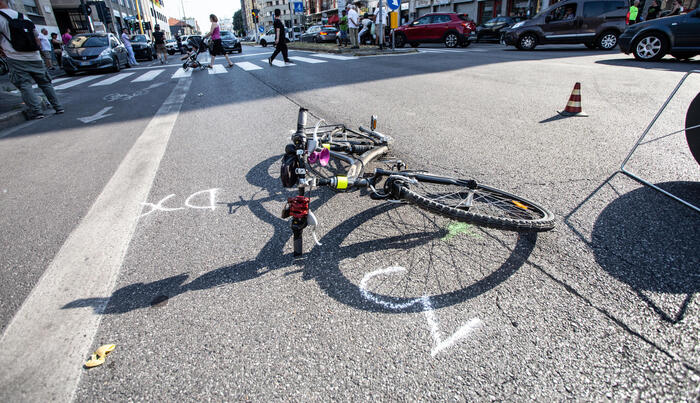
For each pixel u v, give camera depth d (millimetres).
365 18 21359
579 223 2652
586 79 7801
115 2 39625
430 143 4391
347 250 2465
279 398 1530
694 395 1479
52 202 3318
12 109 6984
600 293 2014
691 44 9750
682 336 1737
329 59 14648
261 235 2678
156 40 19906
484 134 4633
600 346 1710
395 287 2119
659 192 3021
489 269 2240
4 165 4316
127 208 3152
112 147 4801
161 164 4121
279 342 1793
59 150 4777
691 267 2156
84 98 8625
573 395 1504
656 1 20328
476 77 8672
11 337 1881
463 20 18594
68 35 17953
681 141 4070
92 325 1931
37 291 2197
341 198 3176
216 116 6133
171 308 2021
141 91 9242
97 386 1610
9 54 6293
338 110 6164
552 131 4633
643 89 6633
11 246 2670
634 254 2297
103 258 2484
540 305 1957
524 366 1635
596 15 14383
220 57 19453
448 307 1967
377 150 3422
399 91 7477
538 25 15391
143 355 1749
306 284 2166
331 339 1800
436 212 2256
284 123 5516
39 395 1583
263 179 3623
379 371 1634
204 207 3121
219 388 1581
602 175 3387
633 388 1518
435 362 1668
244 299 2068
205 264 2377
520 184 3281
